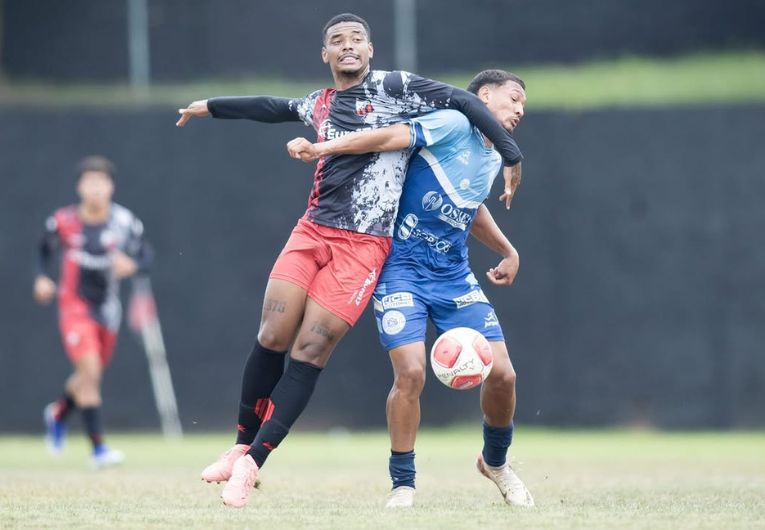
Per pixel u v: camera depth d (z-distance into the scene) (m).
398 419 21.06
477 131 21.44
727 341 51.44
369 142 20.44
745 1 66.44
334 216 20.84
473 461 38.25
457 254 21.84
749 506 21.41
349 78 21.20
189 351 53.28
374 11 60.62
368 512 19.88
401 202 21.47
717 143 51.72
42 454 44.50
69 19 62.69
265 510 20.28
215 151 53.56
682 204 51.84
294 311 20.81
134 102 59.25
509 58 63.62
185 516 19.06
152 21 62.19
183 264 53.41
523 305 52.16
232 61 61.88
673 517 19.16
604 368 51.88
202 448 46.38
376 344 52.72
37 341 53.53
